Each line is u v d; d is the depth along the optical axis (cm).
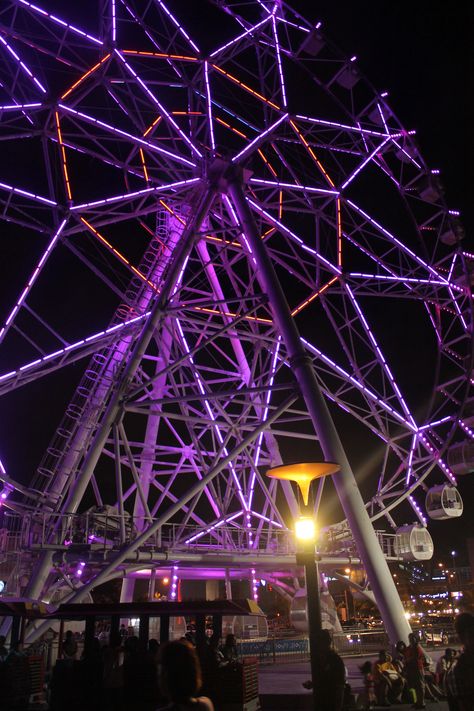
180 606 1777
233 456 2403
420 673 1784
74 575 3036
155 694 1652
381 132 3384
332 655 1210
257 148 2852
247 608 1739
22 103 2462
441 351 3575
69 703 1694
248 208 2644
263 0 3194
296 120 3025
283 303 2442
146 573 3844
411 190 3441
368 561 2153
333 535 3541
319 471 1485
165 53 2853
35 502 3225
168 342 3766
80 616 1792
